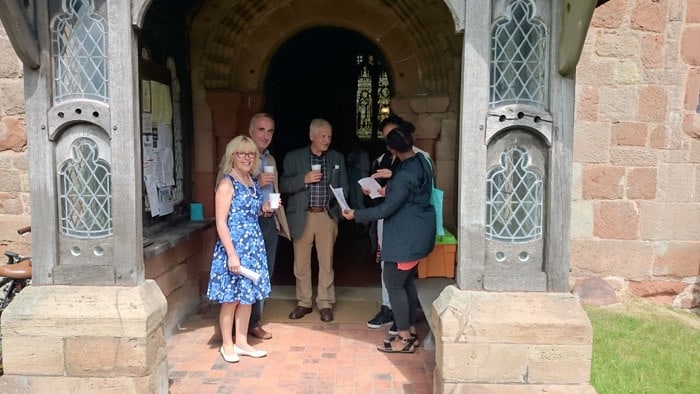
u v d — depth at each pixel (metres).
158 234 4.36
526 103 2.91
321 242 4.77
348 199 5.01
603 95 4.93
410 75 5.45
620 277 5.09
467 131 2.89
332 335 4.40
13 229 4.96
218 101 5.23
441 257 5.08
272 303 5.32
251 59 5.44
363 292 5.67
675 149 4.95
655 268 5.06
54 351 2.90
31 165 2.96
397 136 3.75
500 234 2.96
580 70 4.91
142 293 2.98
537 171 2.94
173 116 4.76
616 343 4.10
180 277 4.66
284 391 3.40
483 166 2.90
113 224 2.96
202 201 5.32
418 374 3.66
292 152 4.77
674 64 4.89
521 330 2.85
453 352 2.87
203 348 4.11
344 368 3.75
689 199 4.99
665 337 4.27
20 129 4.89
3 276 4.11
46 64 2.92
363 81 11.67
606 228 5.04
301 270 4.85
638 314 4.77
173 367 3.75
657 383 3.49
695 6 4.84
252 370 3.71
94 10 2.91
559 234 2.93
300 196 4.73
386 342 4.07
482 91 2.87
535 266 2.97
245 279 3.70
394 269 3.86
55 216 2.99
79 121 2.93
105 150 2.97
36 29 2.90
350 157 5.61
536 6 2.85
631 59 4.89
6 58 4.83
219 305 5.22
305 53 11.08
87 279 2.99
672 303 5.09
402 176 3.68
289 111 10.85
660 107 4.93
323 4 5.36
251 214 3.80
